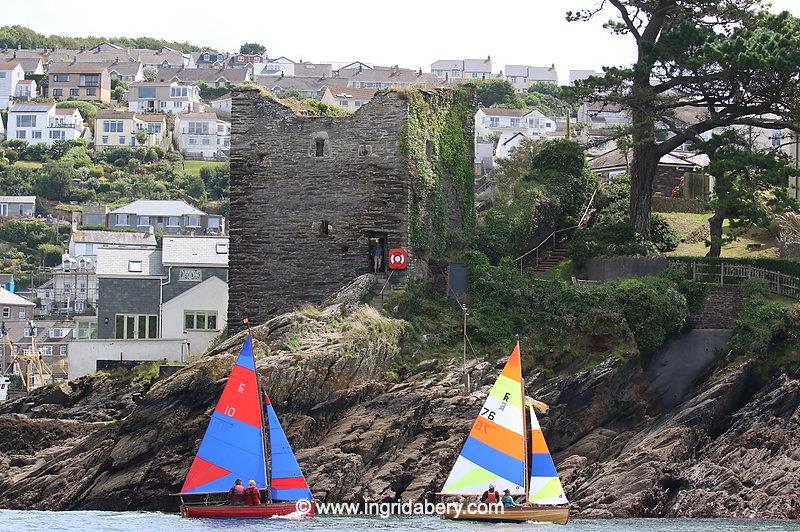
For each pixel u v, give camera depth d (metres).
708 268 85.00
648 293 80.75
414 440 73.62
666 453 73.50
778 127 85.69
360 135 84.31
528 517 66.00
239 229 85.62
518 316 82.25
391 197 83.81
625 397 79.19
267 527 62.72
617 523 67.06
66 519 66.00
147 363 85.56
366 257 84.19
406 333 79.88
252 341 74.25
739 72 84.06
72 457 72.56
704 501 70.31
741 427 75.75
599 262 88.06
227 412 65.75
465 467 66.62
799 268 84.69
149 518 66.56
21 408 82.94
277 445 66.38
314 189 84.88
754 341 79.50
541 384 78.56
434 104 87.06
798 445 73.31
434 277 85.38
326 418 73.62
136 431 71.06
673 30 85.38
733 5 88.19
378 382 75.50
